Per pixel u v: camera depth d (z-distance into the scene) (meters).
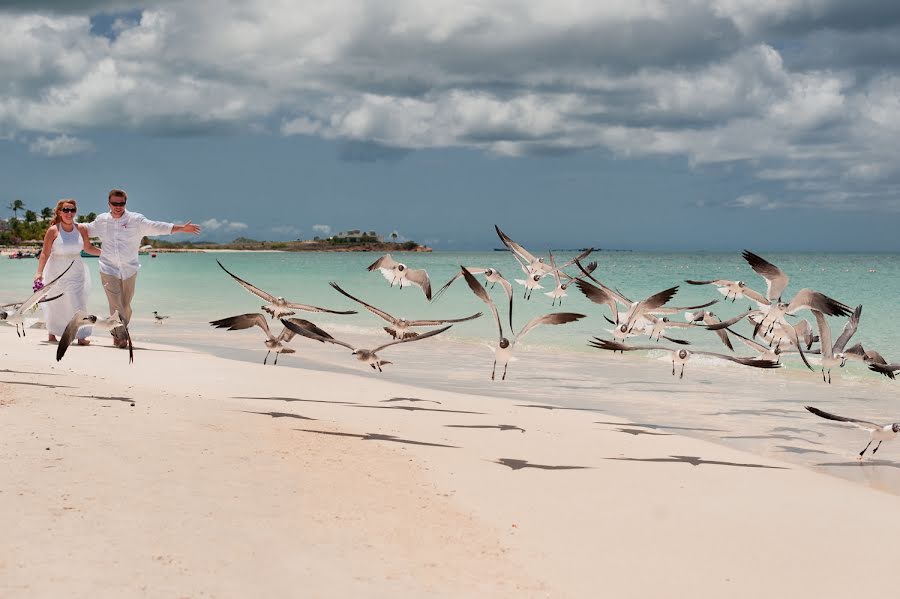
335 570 7.02
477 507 9.53
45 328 23.53
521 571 7.67
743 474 11.70
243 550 7.18
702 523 9.51
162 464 9.40
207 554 7.00
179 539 7.24
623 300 15.95
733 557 8.52
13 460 8.87
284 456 10.56
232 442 10.91
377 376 19.84
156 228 20.69
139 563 6.64
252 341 26.14
